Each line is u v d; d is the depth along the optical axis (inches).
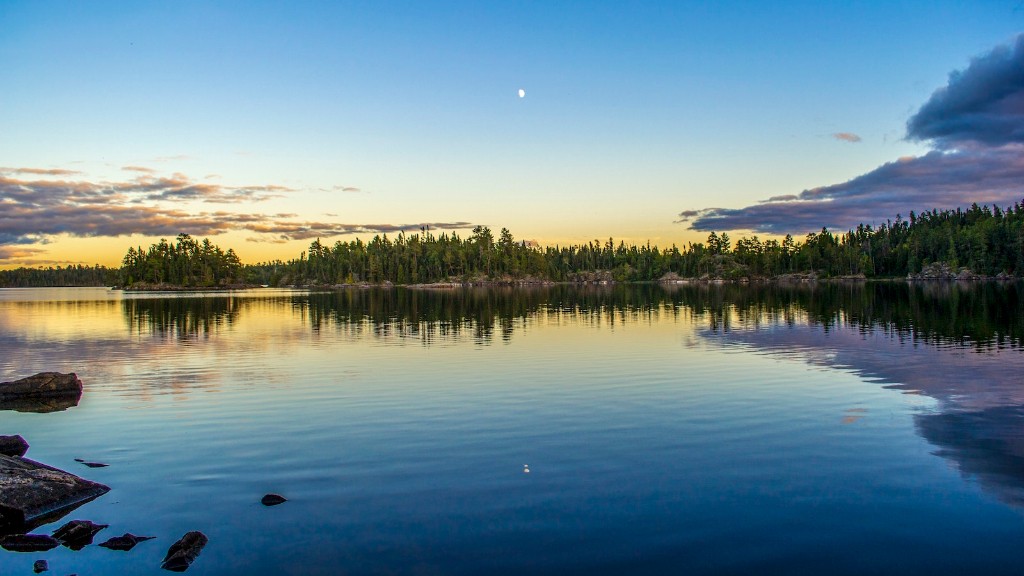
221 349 1427.2
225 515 453.4
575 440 626.5
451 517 441.1
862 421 687.7
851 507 450.3
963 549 387.5
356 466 554.3
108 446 634.8
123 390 928.9
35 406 828.6
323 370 1091.9
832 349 1274.6
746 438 625.9
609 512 445.7
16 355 1366.9
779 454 573.3
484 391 881.5
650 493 480.4
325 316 2578.7
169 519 450.0
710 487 491.2
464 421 709.9
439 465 553.3
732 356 1199.6
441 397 844.0
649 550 388.8
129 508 470.6
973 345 1290.6
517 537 408.5
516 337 1631.4
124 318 2559.1
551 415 733.3
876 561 373.4
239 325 2134.6
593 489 490.3
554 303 3609.7
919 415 711.1
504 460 565.3
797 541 399.2
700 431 653.9
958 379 920.9
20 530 441.1
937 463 543.5
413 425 695.1
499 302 3843.5
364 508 459.8
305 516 448.1
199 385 960.9
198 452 606.5
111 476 542.6
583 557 380.5
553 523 428.8
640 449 593.6
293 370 1097.4
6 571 378.3
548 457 571.8
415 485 504.7
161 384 973.8
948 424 670.5
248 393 891.4
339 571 369.7
